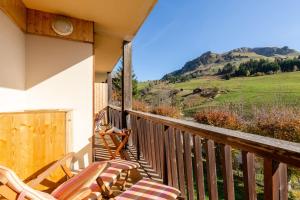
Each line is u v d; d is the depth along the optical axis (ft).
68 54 13.74
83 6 12.55
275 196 4.36
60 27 13.35
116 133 14.55
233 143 5.46
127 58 19.20
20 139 8.95
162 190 7.00
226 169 5.95
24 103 12.70
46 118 9.50
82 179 6.44
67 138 9.89
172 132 9.93
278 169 4.39
